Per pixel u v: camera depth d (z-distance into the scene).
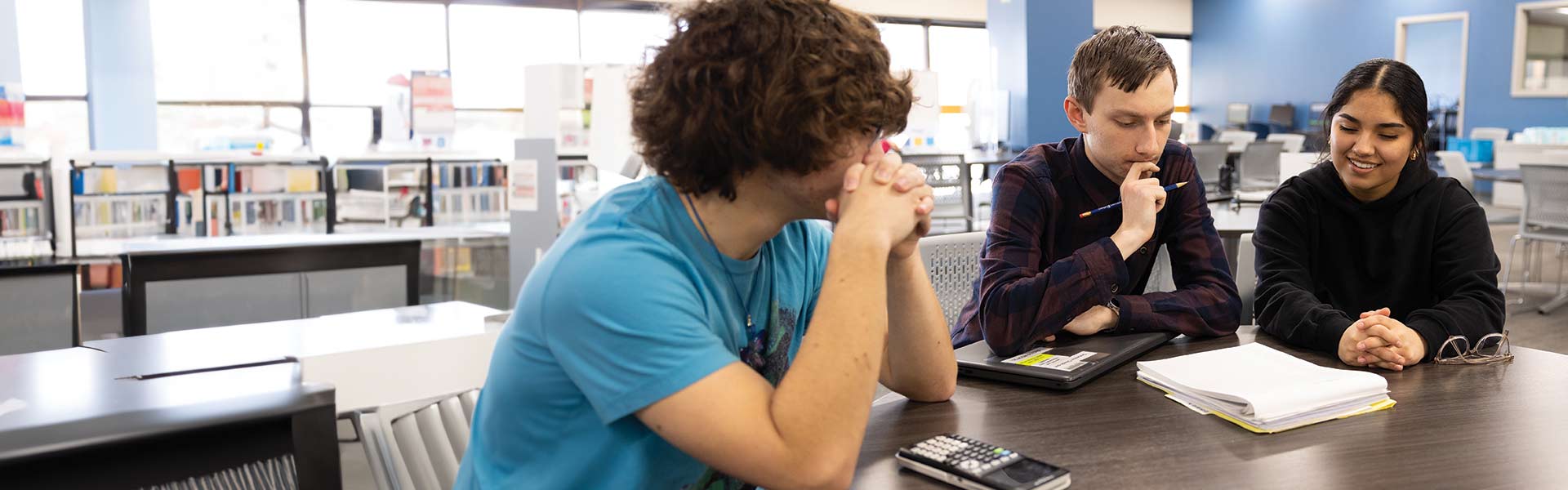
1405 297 1.75
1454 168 7.01
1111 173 1.68
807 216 0.92
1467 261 1.64
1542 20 11.16
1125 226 1.56
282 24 8.56
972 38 12.30
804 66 0.80
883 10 11.38
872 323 0.86
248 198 4.83
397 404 1.25
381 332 1.68
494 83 9.63
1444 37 12.10
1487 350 1.52
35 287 2.04
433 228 3.77
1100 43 1.58
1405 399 1.24
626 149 3.18
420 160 5.04
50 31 7.69
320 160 5.05
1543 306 5.06
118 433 0.72
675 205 0.90
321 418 0.82
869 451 1.06
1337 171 1.73
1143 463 1.00
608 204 0.90
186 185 4.69
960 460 0.96
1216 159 7.01
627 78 0.93
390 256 2.59
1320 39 13.33
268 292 2.39
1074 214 1.72
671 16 0.87
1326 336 1.49
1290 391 1.15
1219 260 1.71
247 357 1.01
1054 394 1.28
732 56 0.81
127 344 1.31
